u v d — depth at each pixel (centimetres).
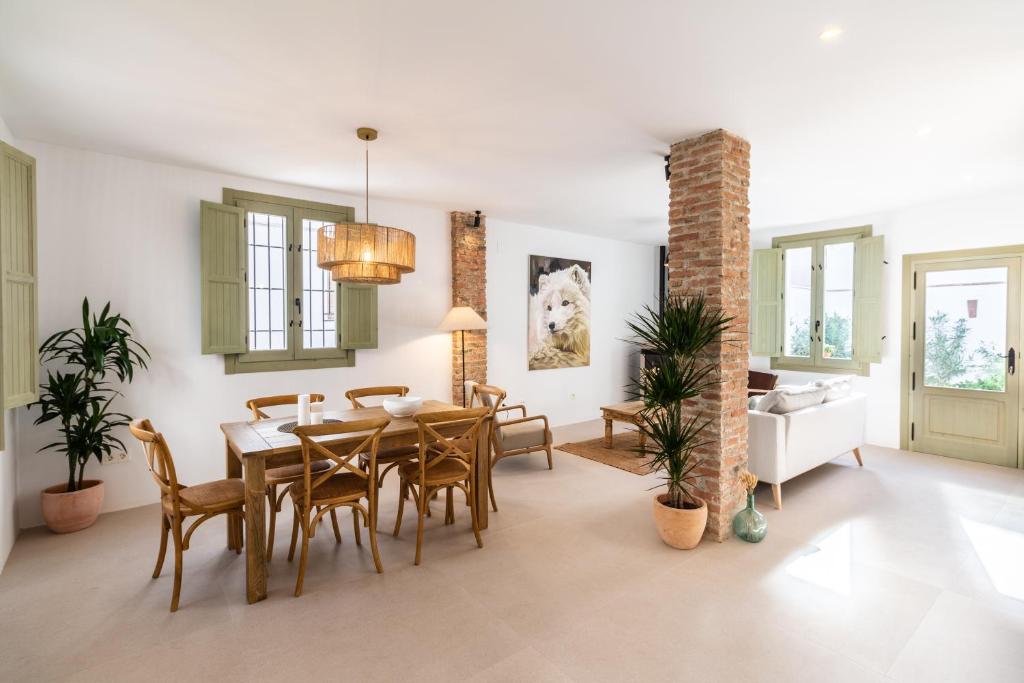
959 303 516
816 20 207
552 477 453
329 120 311
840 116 304
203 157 379
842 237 599
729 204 324
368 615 237
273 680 193
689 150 338
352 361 498
